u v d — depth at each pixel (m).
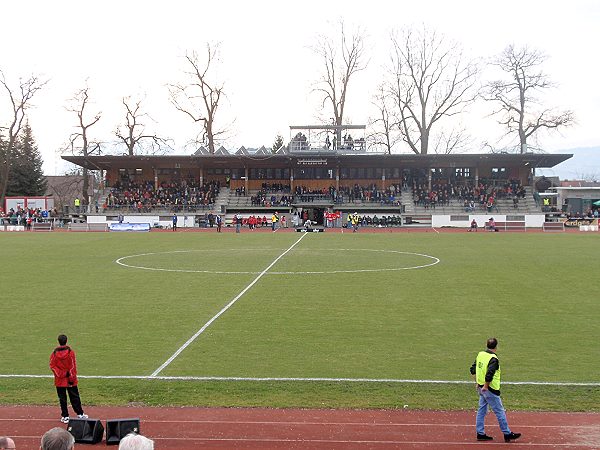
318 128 84.00
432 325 19.80
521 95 86.00
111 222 75.06
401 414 12.09
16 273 32.34
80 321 20.52
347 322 20.27
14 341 17.89
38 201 83.94
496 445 10.62
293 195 81.81
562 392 13.27
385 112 92.75
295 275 31.30
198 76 90.25
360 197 80.88
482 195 79.81
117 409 12.38
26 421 11.73
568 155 77.50
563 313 21.59
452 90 86.62
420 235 61.81
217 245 49.72
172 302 23.92
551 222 73.31
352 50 89.81
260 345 17.38
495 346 10.93
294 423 11.62
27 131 103.31
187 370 15.02
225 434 11.09
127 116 93.69
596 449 10.48
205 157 79.88
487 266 34.62
